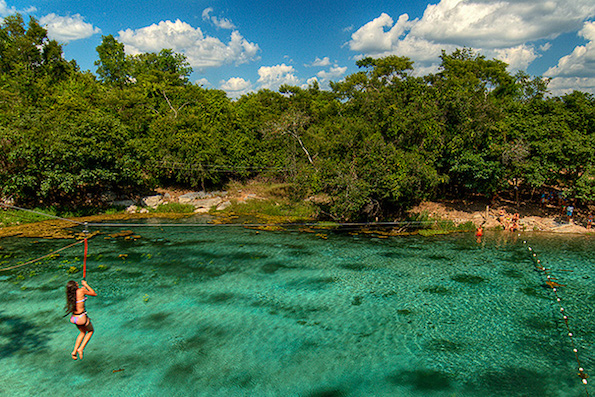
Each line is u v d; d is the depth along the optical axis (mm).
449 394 12992
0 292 20375
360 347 15859
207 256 27531
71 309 11789
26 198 39656
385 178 33375
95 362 14547
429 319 18266
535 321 18094
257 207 45250
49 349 15352
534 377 13961
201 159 47938
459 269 25125
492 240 32531
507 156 35375
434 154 37531
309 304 19812
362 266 25672
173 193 50344
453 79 44812
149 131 52219
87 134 38812
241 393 12961
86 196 42938
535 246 30609
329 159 37531
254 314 18656
